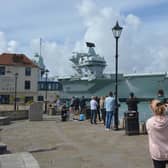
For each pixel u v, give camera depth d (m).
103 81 94.88
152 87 84.75
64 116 26.44
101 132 17.69
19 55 88.69
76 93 99.12
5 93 83.50
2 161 9.54
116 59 19.45
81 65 109.38
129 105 16.39
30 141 15.20
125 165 9.66
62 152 11.99
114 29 19.30
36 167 8.85
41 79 102.38
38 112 27.69
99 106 24.95
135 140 14.40
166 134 5.96
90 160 10.45
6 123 23.97
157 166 5.96
